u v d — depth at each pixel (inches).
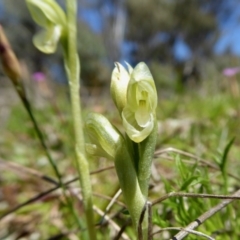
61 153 4.1
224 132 3.6
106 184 3.0
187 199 1.8
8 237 2.5
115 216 2.0
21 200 3.2
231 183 2.5
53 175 3.6
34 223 2.6
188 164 2.2
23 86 2.2
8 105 7.9
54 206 2.6
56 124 4.5
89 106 6.8
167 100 6.2
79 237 2.3
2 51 2.1
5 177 3.4
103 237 2.0
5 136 5.1
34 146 4.4
